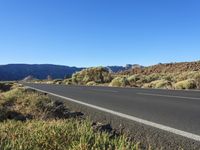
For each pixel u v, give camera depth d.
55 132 5.88
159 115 11.33
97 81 59.34
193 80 32.59
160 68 78.12
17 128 6.73
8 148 5.21
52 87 38.72
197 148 6.70
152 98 18.41
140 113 11.91
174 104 14.88
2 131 6.54
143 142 7.21
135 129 8.73
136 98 18.64
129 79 45.22
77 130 6.23
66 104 15.56
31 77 148.38
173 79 43.75
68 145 5.54
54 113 11.38
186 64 74.06
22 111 11.09
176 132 8.29
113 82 44.22
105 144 5.33
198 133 8.16
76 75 62.31
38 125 6.89
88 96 20.95
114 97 19.75
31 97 13.82
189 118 10.57
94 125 9.11
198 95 20.16
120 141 5.29
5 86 33.53
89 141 5.46
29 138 5.84
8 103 13.43
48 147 5.55
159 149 6.57
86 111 12.80
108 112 12.32
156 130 8.58
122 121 10.09
